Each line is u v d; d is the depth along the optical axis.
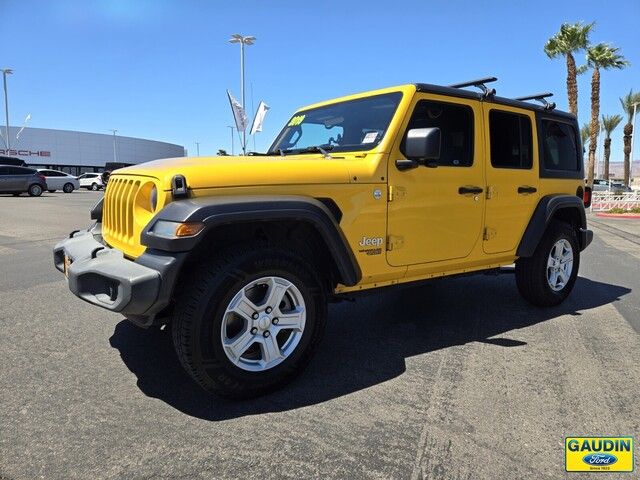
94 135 64.44
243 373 3.00
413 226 3.80
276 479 2.32
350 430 2.75
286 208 3.01
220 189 2.95
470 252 4.27
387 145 3.63
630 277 6.84
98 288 2.99
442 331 4.45
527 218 4.75
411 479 2.33
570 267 5.30
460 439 2.66
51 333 4.25
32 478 2.30
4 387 3.23
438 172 3.91
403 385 3.32
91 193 32.47
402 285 4.00
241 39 26.41
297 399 3.11
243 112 22.47
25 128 58.75
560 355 3.86
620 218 18.91
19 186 25.62
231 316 3.04
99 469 2.38
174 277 2.75
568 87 28.22
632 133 44.22
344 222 3.43
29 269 6.93
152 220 2.87
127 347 3.94
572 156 5.39
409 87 3.82
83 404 3.01
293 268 3.14
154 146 72.56
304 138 4.42
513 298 5.57
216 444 2.60
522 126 4.67
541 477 2.35
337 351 3.96
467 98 4.14
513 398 3.14
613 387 3.30
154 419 2.85
